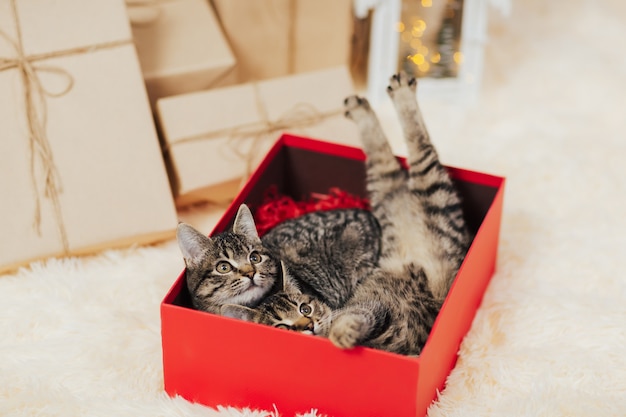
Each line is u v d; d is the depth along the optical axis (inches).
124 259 88.4
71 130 86.3
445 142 104.0
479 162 101.3
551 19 122.4
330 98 96.0
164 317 68.6
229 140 91.9
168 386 73.1
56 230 85.7
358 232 82.4
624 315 81.2
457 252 80.1
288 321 71.2
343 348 64.9
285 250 79.8
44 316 81.2
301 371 67.7
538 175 99.3
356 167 89.4
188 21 99.0
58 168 85.7
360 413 68.5
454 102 110.6
